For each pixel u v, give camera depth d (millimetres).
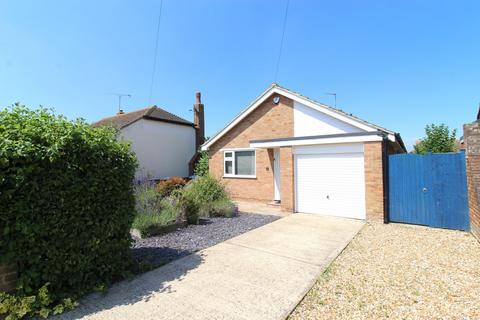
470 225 7023
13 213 2963
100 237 3830
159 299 3570
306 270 4578
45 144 3314
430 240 6316
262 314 3213
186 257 5230
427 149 19281
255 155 12695
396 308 3352
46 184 3221
